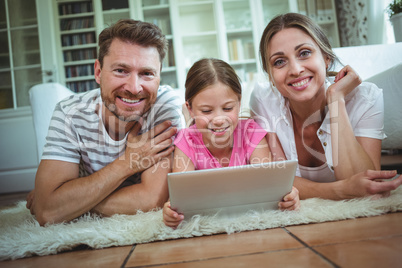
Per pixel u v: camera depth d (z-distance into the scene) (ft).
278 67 3.62
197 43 13.57
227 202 2.83
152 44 3.51
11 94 11.50
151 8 12.91
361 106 3.78
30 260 2.48
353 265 1.63
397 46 6.90
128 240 2.66
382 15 10.52
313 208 2.92
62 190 3.26
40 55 11.62
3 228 3.62
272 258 1.89
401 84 5.18
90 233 2.67
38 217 3.31
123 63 3.38
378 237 2.06
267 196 2.86
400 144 5.53
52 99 6.30
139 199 3.46
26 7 11.65
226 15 13.28
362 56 6.75
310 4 12.64
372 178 3.05
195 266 1.89
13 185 10.71
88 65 13.17
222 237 2.57
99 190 3.27
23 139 10.83
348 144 3.47
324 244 2.05
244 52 13.07
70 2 13.11
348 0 11.91
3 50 11.57
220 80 3.51
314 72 3.52
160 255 2.23
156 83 3.62
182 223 2.82
